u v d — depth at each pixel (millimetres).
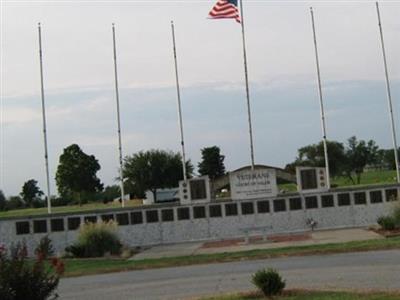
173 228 36906
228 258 26094
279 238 33844
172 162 75500
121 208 37125
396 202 33500
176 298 16594
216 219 36938
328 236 32500
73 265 27453
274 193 37062
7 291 12695
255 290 15844
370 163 94375
